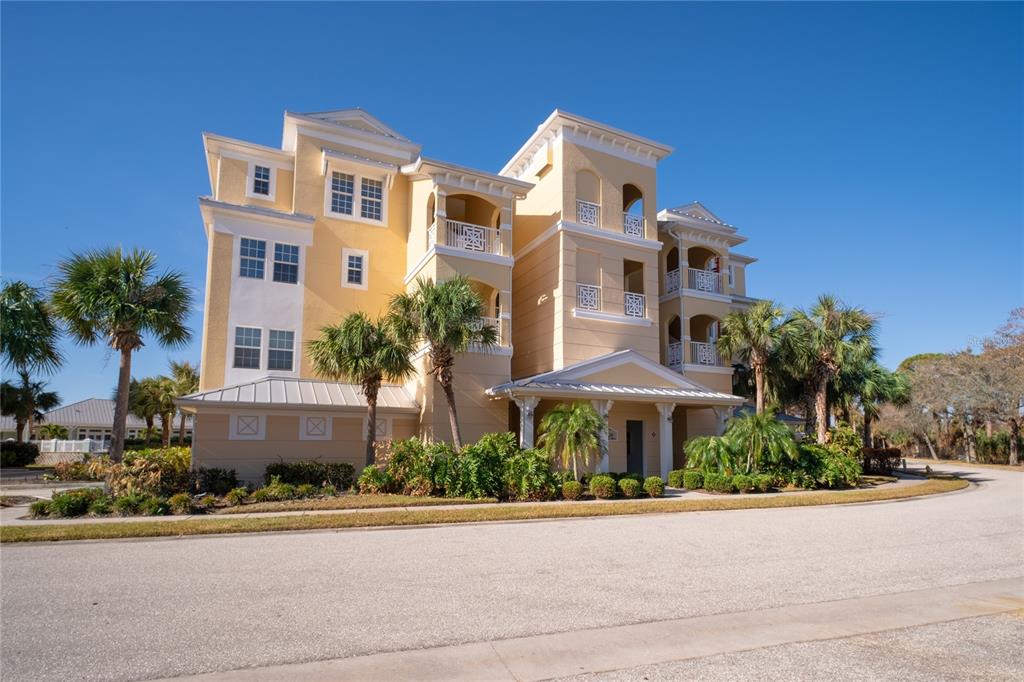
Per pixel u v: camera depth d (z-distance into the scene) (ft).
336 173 77.15
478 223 80.43
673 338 93.76
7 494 55.31
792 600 23.09
